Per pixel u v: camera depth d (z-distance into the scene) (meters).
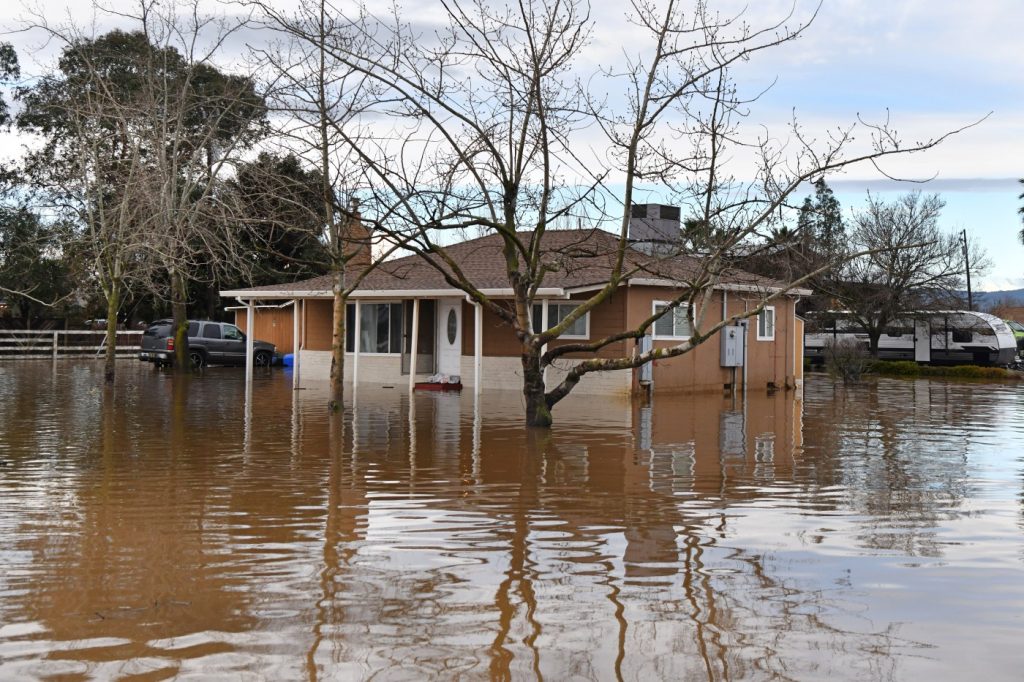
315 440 15.42
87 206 27.55
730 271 18.38
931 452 14.82
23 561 7.84
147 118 25.94
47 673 5.57
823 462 13.66
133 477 11.79
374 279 28.23
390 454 13.93
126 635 6.19
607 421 18.88
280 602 6.87
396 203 16.16
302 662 5.79
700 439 16.14
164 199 23.50
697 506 10.34
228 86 26.39
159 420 18.19
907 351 42.28
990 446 15.56
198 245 27.44
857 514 9.99
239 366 38.25
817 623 6.56
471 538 8.77
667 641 6.20
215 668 5.68
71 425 17.27
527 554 8.23
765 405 23.34
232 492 10.86
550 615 6.67
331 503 10.29
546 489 11.25
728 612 6.76
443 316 29.20
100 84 28.22
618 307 24.72
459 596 7.05
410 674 5.64
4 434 15.88
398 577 7.51
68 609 6.68
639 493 11.06
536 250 16.98
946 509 10.29
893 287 41.62
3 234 40.69
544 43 16.00
